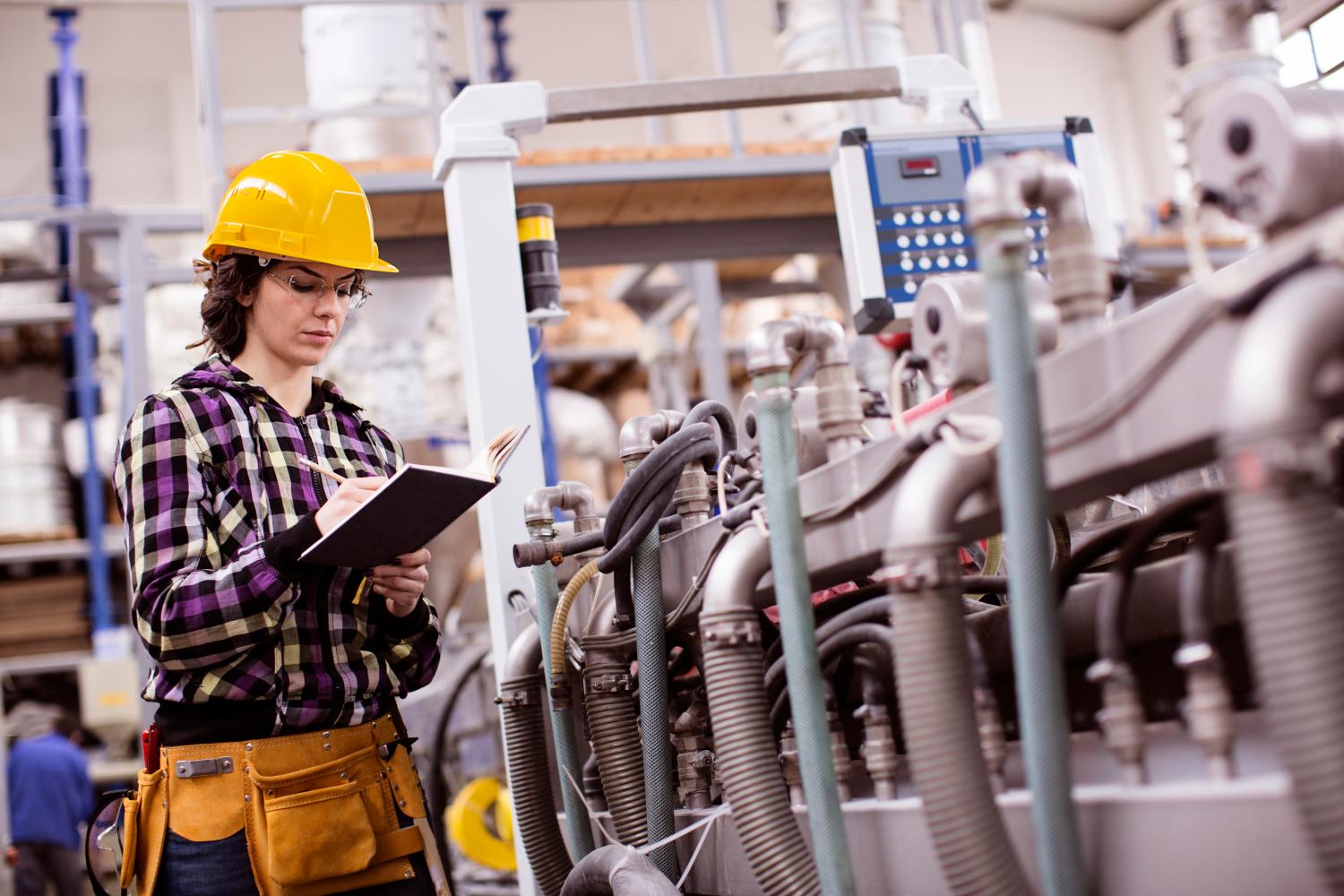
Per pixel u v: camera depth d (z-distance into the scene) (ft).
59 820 16.35
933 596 2.48
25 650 19.45
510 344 6.20
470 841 12.28
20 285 19.94
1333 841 1.84
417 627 4.70
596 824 4.85
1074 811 2.27
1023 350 2.27
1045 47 25.48
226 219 4.68
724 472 3.83
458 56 25.62
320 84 11.91
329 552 3.90
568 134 25.52
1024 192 2.52
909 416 4.16
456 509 3.93
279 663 4.24
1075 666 3.17
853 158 6.86
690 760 4.29
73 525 20.89
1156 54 25.26
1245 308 2.01
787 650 2.95
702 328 15.31
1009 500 2.27
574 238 11.35
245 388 4.52
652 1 26.45
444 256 10.82
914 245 6.82
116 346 21.03
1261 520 1.88
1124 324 2.25
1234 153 2.42
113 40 25.13
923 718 2.46
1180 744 2.55
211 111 10.98
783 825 3.08
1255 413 1.87
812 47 11.78
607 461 20.12
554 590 4.65
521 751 4.97
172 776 4.23
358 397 15.66
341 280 4.77
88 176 20.11
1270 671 1.89
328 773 4.30
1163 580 2.88
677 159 10.24
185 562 4.17
